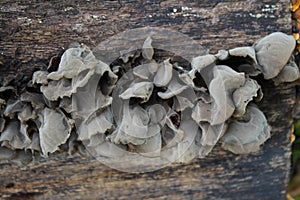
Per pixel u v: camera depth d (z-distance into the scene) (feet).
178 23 3.21
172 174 3.43
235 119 3.16
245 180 3.45
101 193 3.46
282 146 3.40
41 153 3.19
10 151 3.20
